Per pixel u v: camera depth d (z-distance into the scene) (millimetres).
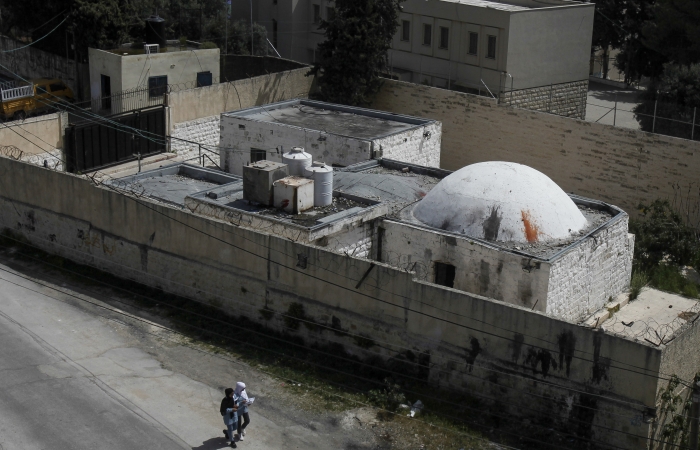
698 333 21000
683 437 20328
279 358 23891
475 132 41969
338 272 23203
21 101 46188
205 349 24359
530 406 20812
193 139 42500
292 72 45969
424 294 21844
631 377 19312
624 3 60625
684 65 46250
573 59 49250
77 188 28938
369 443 20344
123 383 22438
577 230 25594
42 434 20062
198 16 61969
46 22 52438
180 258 26719
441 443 20344
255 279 25031
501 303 20750
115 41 49906
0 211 31688
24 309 26406
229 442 20047
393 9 46094
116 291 27766
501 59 47031
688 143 35031
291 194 25812
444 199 25969
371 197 27984
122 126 39125
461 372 21719
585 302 25422
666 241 31984
